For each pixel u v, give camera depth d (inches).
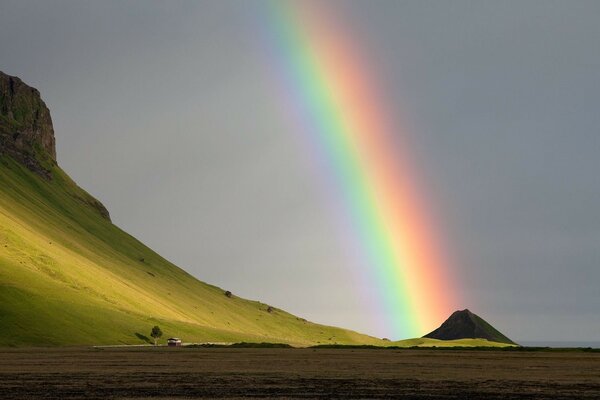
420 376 3754.9
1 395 2721.5
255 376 3690.9
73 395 2731.3
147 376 3636.8
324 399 2642.7
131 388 3006.9
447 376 3764.8
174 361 5083.7
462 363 5123.0
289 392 2883.9
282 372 4010.8
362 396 2753.4
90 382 3270.2
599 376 3801.7
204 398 2659.9
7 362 4817.9
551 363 5137.8
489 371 4200.3
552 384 3284.9
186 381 3351.4
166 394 2787.9
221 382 3309.5
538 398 2687.0
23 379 3420.3
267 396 2738.7
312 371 4116.6
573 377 3722.9
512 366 4744.1
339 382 3346.5
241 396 2731.3
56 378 3479.3
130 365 4547.2
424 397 2723.9
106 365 4522.6
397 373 3981.3
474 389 3036.4
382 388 3065.9
